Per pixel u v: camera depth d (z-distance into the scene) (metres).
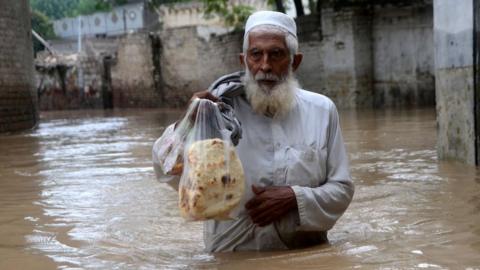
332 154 4.01
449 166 8.20
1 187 8.06
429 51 23.02
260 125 3.94
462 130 8.25
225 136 3.62
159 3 42.34
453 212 5.43
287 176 3.88
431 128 14.02
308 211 3.80
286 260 3.80
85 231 5.34
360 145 11.41
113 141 14.66
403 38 23.42
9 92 18.98
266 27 3.82
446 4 8.35
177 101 33.56
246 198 3.89
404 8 23.17
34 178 8.82
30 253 4.59
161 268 3.92
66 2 67.00
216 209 3.53
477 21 7.70
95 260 4.29
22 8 20.44
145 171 9.10
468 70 7.96
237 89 3.95
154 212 6.11
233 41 29.47
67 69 36.69
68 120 25.48
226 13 31.17
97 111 33.69
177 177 3.83
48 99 36.91
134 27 43.84
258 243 4.02
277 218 3.85
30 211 6.36
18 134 18.05
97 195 7.21
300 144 3.92
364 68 24.03
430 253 3.98
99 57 36.34
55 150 12.91
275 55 3.82
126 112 31.16
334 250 4.04
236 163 3.61
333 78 24.66
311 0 30.25
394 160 9.15
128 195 7.14
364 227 4.96
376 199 6.24
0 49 18.48
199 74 32.19
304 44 25.50
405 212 5.54
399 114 19.31
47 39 47.69
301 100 4.03
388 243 4.30
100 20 45.62
